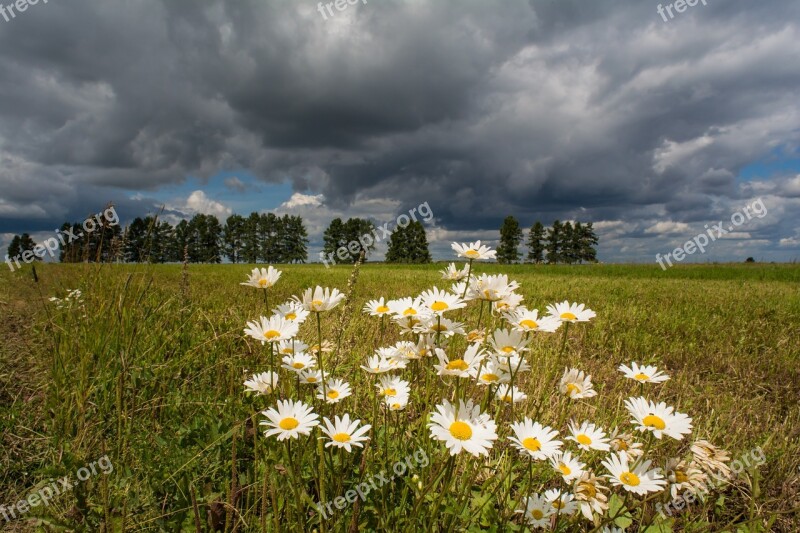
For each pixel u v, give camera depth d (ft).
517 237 215.31
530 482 5.29
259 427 7.68
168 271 54.34
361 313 17.43
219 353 11.23
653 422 5.58
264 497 4.83
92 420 8.14
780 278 66.28
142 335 11.19
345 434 5.38
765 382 14.48
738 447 9.20
